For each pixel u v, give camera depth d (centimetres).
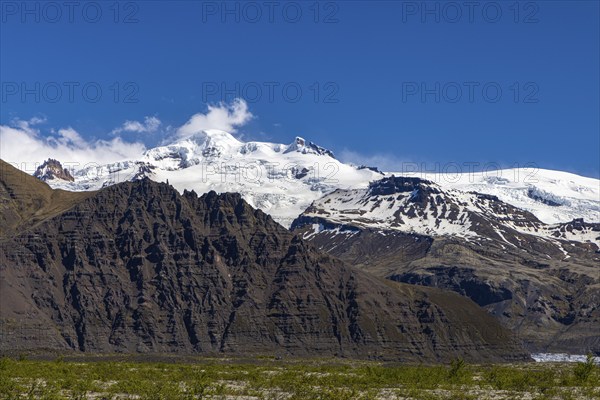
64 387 17988
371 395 16775
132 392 17200
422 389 18462
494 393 17738
